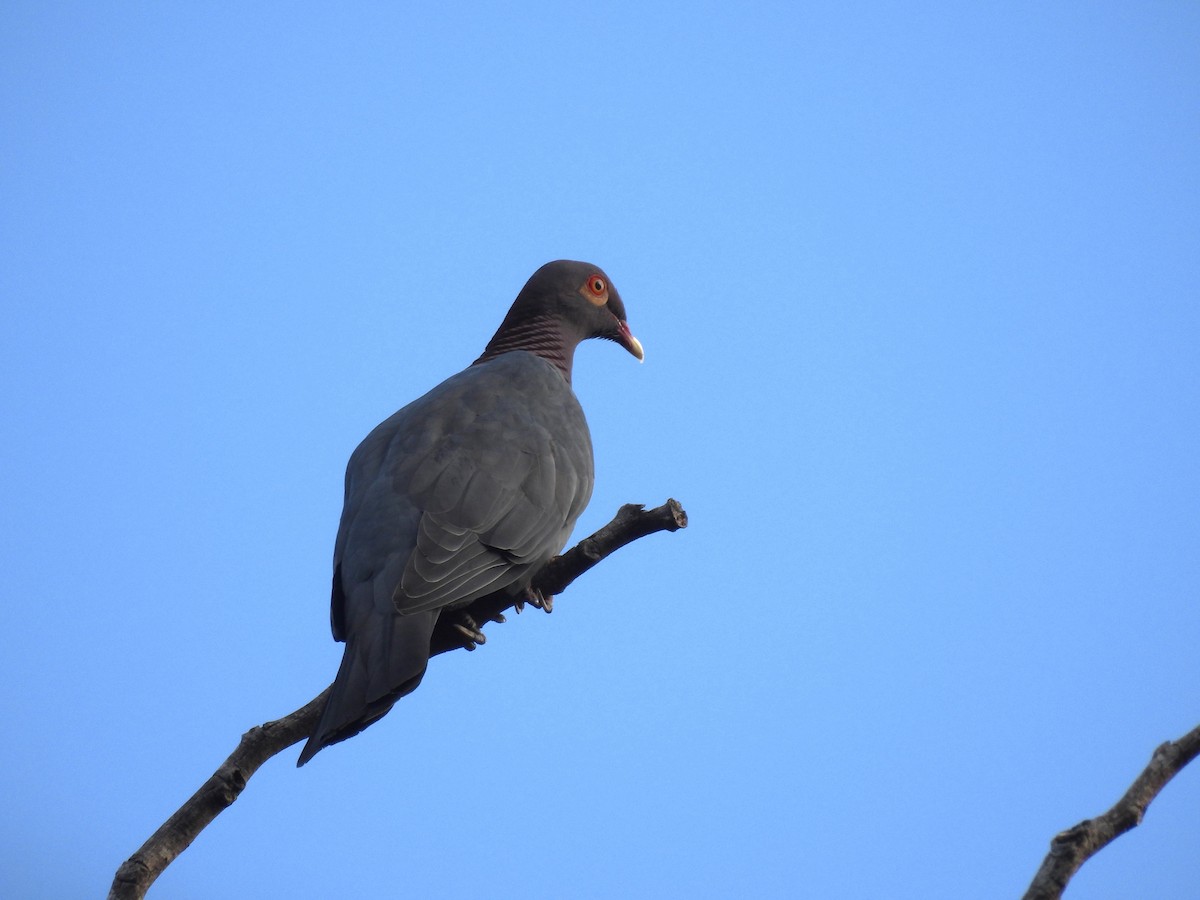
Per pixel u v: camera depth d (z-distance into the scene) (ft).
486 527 35.99
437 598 33.88
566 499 38.60
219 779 26.66
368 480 37.63
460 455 37.37
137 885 25.02
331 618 36.09
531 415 39.88
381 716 31.71
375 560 34.73
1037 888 20.42
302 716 30.81
